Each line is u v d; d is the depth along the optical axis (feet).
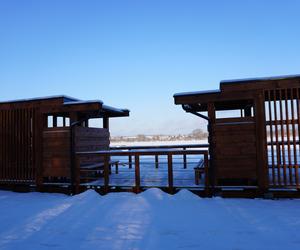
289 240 13.23
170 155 23.62
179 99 23.68
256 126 22.31
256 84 22.33
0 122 29.22
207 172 22.88
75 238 14.28
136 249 12.73
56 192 26.86
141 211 18.75
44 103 27.40
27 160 27.91
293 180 23.44
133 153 24.27
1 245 13.62
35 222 17.10
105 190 24.81
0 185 29.30
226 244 13.02
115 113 33.81
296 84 21.54
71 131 26.37
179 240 13.69
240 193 22.59
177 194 22.57
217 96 23.06
